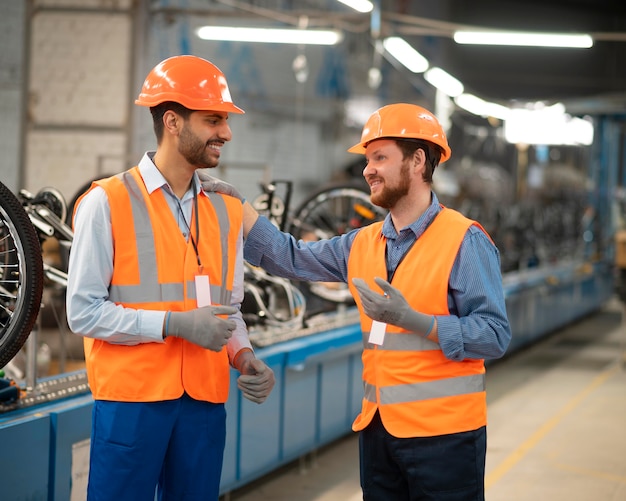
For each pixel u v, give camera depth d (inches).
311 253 94.3
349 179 478.0
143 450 80.3
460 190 510.6
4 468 102.3
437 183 472.4
